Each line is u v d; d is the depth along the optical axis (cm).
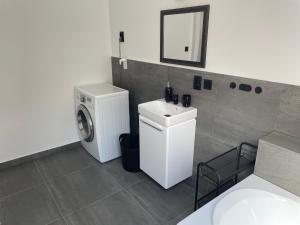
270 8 147
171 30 219
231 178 184
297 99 146
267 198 144
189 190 237
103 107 262
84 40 294
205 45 192
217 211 132
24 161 286
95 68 314
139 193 233
